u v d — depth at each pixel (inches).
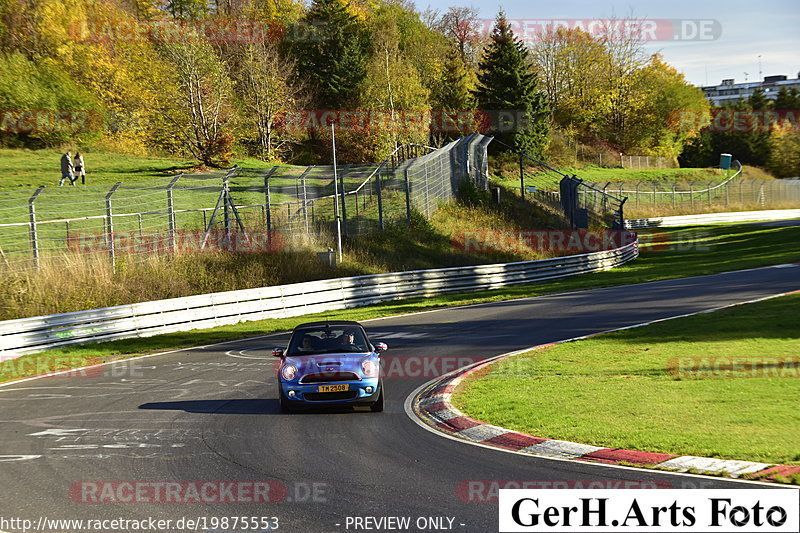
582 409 420.5
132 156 2161.7
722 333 658.8
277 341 814.5
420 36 3602.4
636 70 4119.1
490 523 250.7
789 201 3403.1
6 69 2059.5
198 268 1103.6
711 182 3380.9
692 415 391.5
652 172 3629.4
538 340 713.6
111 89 2338.8
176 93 2126.0
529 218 1936.5
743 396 432.1
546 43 4013.3
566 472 306.5
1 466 339.0
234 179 1808.6
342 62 2854.3
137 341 842.2
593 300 1035.9
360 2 3540.8
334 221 1469.0
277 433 400.5
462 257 1557.6
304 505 274.1
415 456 342.3
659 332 693.9
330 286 1122.7
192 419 442.9
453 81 3230.8
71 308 904.9
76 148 2129.7
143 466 335.6
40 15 2319.1
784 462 300.7
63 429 419.2
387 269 1353.3
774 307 790.5
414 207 1651.1
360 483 299.9
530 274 1440.7
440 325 872.9
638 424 377.1
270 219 1263.5
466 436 384.5
